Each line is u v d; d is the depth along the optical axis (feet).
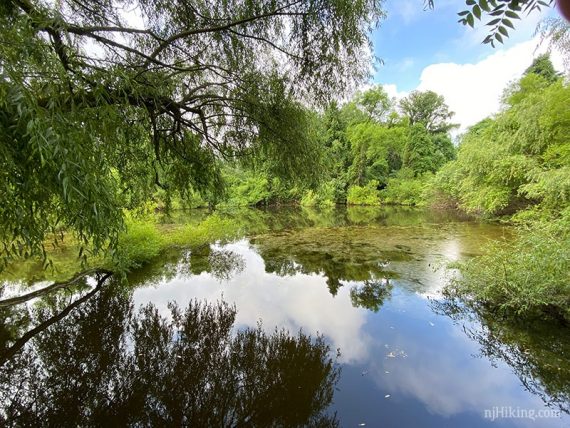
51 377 10.43
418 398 9.25
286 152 14.51
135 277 20.94
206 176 16.05
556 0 2.64
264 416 8.70
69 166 5.18
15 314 15.05
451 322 13.75
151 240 23.52
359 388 9.73
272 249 29.81
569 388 9.45
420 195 71.82
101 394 9.64
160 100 10.50
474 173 39.60
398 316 14.53
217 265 24.38
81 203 5.63
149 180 15.21
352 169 87.25
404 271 21.40
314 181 15.78
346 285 19.17
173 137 14.08
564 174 22.72
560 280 12.02
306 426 8.27
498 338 12.25
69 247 24.80
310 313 15.26
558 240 12.77
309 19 10.99
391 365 10.88
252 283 20.02
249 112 13.50
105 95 7.29
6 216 5.52
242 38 12.08
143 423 8.48
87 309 15.71
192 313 15.40
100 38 8.39
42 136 4.64
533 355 11.07
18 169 5.08
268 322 14.39
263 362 11.25
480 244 28.84
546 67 44.68
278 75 13.03
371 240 32.71
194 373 10.69
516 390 9.48
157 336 13.16
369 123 85.05
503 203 36.96
